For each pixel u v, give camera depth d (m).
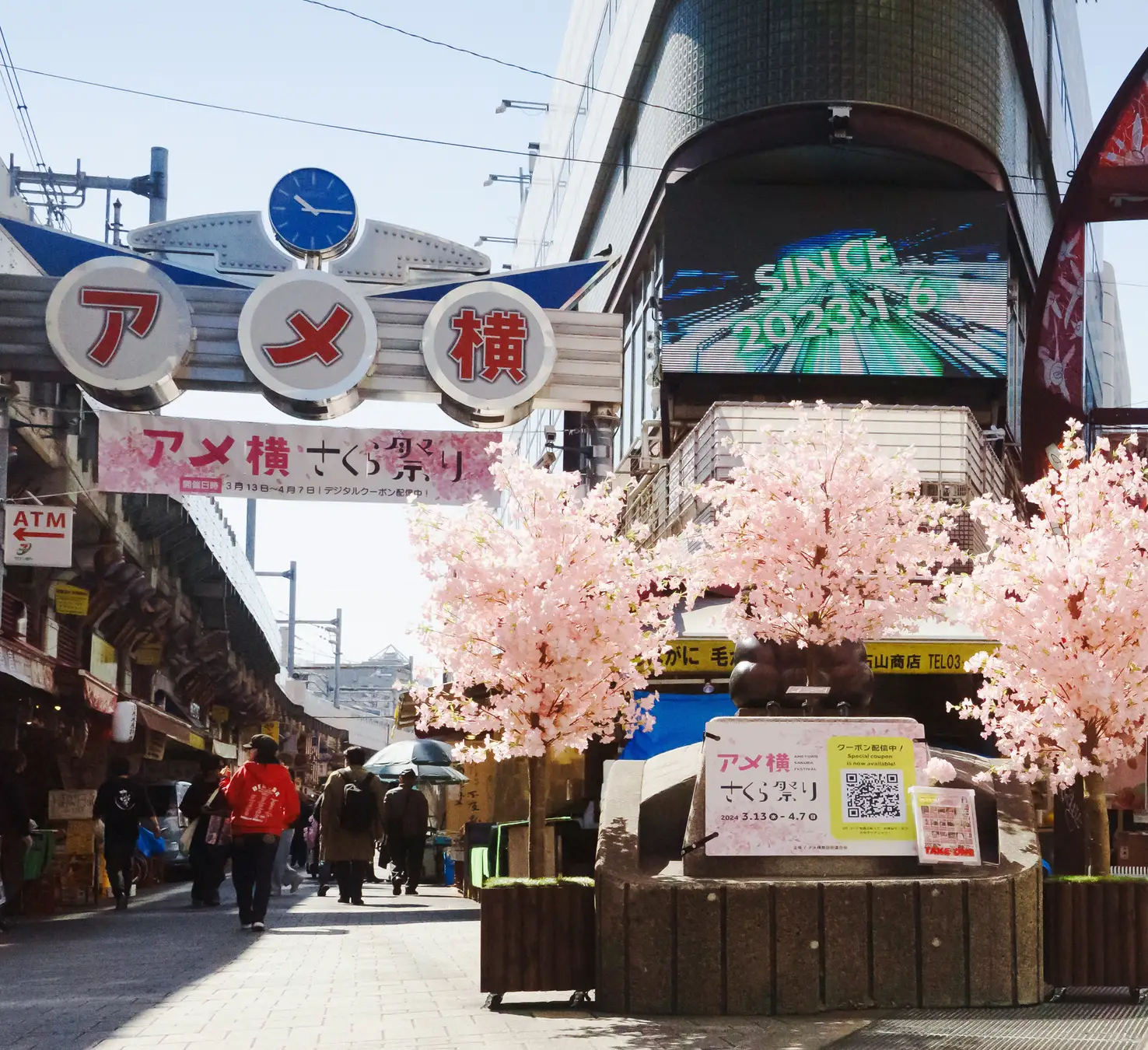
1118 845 12.23
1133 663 8.35
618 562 9.08
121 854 15.86
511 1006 6.64
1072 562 8.50
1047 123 26.39
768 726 6.81
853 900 6.37
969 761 7.57
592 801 12.79
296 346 16.48
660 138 23.08
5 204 18.06
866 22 21.09
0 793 12.91
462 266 17.72
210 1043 5.62
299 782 60.38
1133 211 18.47
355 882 16.19
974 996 6.35
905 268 21.58
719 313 21.52
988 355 21.41
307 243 17.25
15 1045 5.68
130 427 16.28
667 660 14.31
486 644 9.04
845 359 21.34
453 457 16.70
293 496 16.45
